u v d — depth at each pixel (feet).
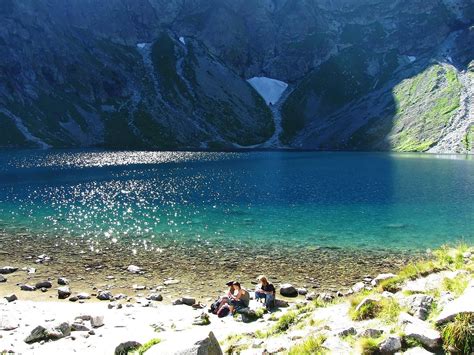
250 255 97.81
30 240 109.50
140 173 275.80
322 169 316.40
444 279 41.88
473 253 54.90
